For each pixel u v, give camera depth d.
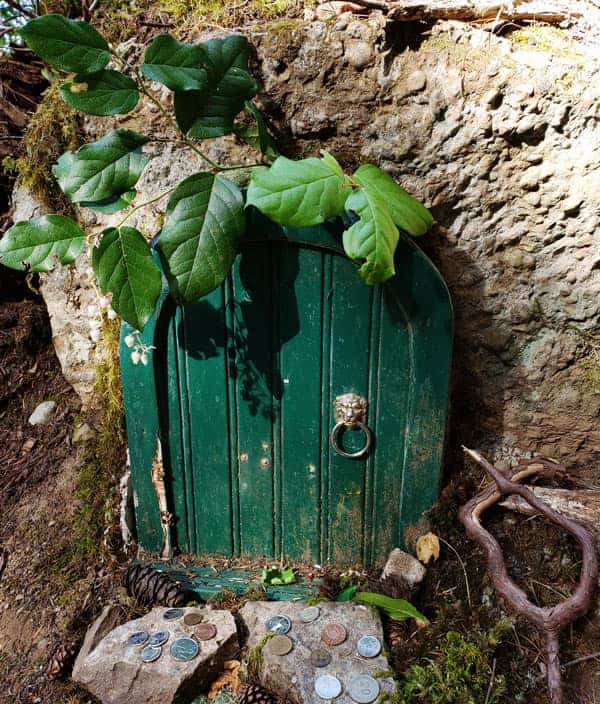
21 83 0.81
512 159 0.55
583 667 0.52
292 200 0.46
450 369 0.57
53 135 0.62
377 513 0.63
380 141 0.56
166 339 0.59
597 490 0.59
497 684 0.51
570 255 0.57
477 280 0.60
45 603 0.63
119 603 0.61
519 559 0.57
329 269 0.56
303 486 0.63
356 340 0.57
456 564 0.60
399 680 0.52
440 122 0.54
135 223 0.62
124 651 0.54
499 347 0.61
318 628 0.56
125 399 0.61
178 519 0.66
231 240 0.51
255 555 0.66
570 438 0.63
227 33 0.56
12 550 0.67
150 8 0.63
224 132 0.52
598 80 0.51
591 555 0.53
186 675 0.53
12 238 0.52
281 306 0.57
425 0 0.53
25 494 0.71
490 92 0.53
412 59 0.53
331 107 0.55
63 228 0.53
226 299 0.57
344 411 0.59
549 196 0.55
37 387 0.79
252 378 0.60
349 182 0.49
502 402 0.63
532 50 0.52
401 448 0.60
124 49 0.58
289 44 0.54
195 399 0.61
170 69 0.48
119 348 0.60
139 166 0.52
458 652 0.52
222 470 0.63
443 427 0.59
